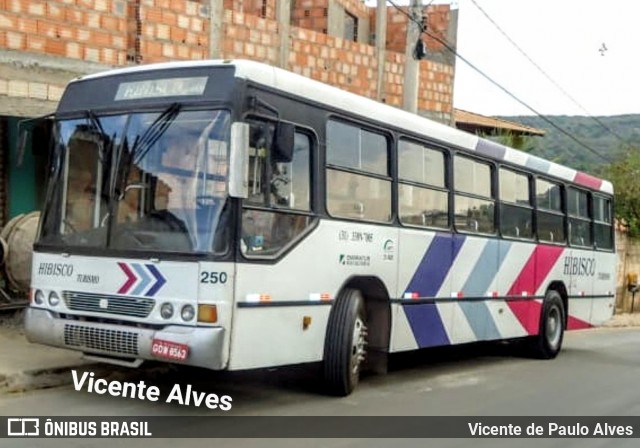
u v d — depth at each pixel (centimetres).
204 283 727
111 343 760
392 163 998
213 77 768
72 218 808
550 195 1466
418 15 1529
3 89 1098
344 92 920
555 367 1320
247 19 1424
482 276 1214
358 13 1991
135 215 771
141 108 791
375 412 855
